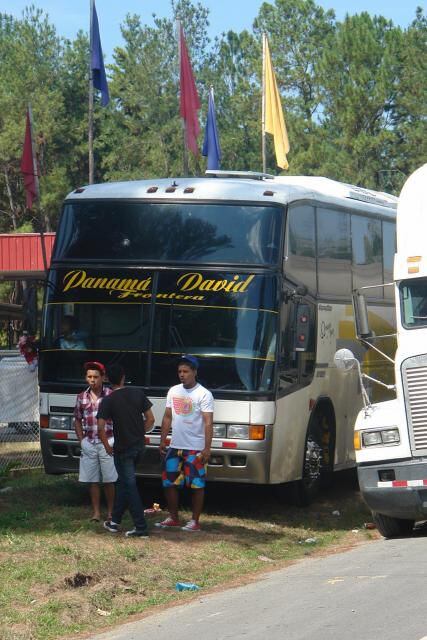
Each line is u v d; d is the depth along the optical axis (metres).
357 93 68.75
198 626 9.38
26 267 42.84
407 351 14.04
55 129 78.50
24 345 21.06
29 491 17.28
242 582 11.94
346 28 72.75
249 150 85.00
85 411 14.59
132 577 11.80
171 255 15.84
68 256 16.28
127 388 13.60
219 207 15.88
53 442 16.03
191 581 11.97
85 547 12.77
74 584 11.41
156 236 15.97
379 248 19.98
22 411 20.89
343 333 18.12
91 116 32.62
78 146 82.19
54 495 16.94
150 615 10.40
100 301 15.98
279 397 15.45
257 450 15.16
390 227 20.69
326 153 68.19
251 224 15.73
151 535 13.80
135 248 15.99
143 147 84.00
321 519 16.52
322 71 72.25
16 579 11.30
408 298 14.74
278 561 13.38
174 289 15.72
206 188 16.02
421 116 70.88
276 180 18.91
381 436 13.84
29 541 12.98
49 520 14.59
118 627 9.97
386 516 14.37
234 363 15.32
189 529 14.30
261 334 15.32
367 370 19.20
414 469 13.64
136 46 86.81
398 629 8.40
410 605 9.27
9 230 78.62
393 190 70.94
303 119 74.56
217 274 15.61
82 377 15.93
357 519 16.73
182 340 15.59
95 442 14.53
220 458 15.27
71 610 10.50
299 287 15.84
